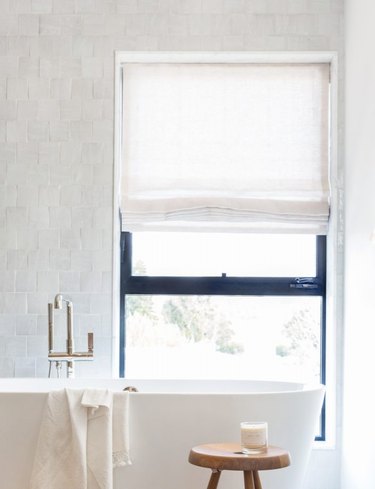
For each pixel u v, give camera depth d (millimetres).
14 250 5102
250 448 3359
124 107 5227
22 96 5164
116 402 3947
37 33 5188
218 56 5172
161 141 5207
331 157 5148
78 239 5098
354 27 4859
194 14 5180
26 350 5062
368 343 4387
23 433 3959
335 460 4973
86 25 5188
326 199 5152
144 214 5137
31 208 5113
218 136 5207
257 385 4684
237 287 5219
